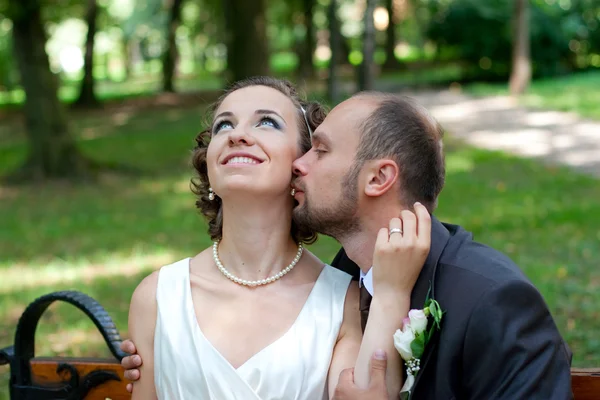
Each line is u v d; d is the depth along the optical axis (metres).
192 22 39.56
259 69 16.11
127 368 2.33
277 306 2.27
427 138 2.13
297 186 2.22
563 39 25.08
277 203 2.29
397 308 2.03
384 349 2.00
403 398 1.97
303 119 2.35
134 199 10.92
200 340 2.19
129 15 43.72
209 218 2.48
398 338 1.95
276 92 2.36
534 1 25.61
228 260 2.32
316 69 32.88
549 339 1.92
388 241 2.05
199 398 2.16
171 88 29.53
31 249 8.09
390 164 2.09
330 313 2.26
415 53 43.66
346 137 2.13
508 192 9.85
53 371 2.78
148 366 2.31
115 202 10.74
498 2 25.14
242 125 2.27
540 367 1.87
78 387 2.72
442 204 9.18
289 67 39.47
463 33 25.52
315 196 2.17
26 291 6.37
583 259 6.49
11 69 32.16
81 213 10.03
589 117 17.03
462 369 1.96
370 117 2.12
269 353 2.16
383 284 2.05
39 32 12.86
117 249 7.84
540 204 9.01
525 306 1.93
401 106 2.15
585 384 2.48
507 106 19.78
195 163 2.47
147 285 2.35
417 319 1.93
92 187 12.05
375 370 1.96
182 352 2.20
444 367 1.95
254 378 2.15
